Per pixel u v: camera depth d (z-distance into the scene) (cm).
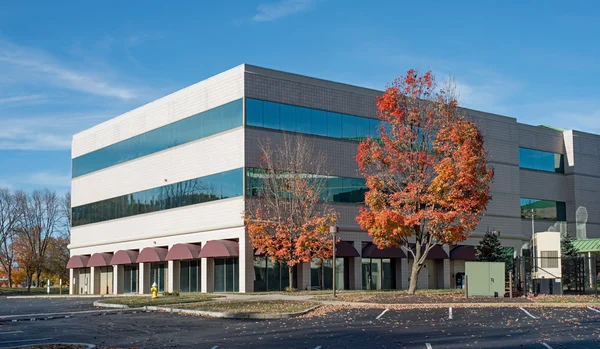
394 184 3828
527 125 6306
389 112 3784
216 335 2181
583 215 6494
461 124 3656
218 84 4891
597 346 1775
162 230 5412
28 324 2744
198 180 5044
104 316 3053
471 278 3438
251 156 4619
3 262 9775
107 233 6194
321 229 4384
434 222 3578
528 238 6138
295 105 4825
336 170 4931
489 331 2105
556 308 2884
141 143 5766
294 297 3691
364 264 5044
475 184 3584
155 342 2039
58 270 9531
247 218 4491
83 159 6688
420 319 2492
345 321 2489
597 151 6794
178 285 5247
